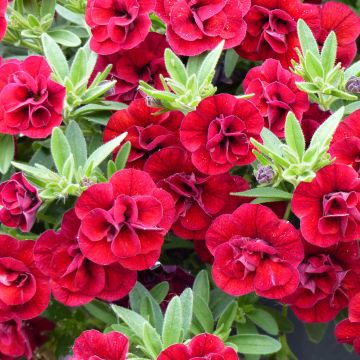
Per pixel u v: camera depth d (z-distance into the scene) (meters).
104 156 0.39
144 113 0.42
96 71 0.44
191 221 0.41
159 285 0.41
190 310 0.37
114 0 0.42
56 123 0.40
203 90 0.41
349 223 0.37
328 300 0.40
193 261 0.47
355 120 0.39
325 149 0.37
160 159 0.40
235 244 0.38
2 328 0.41
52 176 0.39
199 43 0.42
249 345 0.40
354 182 0.37
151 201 0.37
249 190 0.40
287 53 0.44
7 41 0.47
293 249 0.38
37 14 0.47
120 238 0.37
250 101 0.40
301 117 0.42
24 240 0.40
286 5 0.44
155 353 0.36
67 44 0.46
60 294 0.38
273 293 0.38
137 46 0.44
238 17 0.42
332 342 0.55
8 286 0.39
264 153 0.39
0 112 0.40
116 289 0.38
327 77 0.41
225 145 0.39
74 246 0.38
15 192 0.39
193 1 0.42
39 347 0.47
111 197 0.37
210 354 0.34
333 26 0.45
